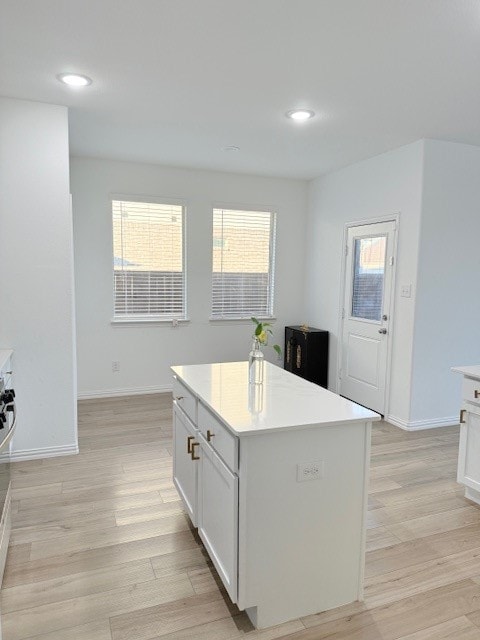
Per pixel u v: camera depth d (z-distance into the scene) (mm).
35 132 3037
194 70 2576
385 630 1764
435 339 4023
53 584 1982
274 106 3109
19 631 1727
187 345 5188
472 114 3221
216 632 1738
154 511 2594
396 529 2465
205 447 2012
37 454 3250
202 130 3643
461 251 4027
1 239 3020
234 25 2102
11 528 2391
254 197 5316
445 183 3887
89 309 4738
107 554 2197
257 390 2156
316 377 5188
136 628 1751
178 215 5016
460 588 2010
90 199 4609
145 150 4258
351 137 3775
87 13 2006
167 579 2029
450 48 2285
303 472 1737
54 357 3217
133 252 4883
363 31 2135
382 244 4305
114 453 3393
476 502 2758
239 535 1681
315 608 1842
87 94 2914
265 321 5531
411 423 4023
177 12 1994
